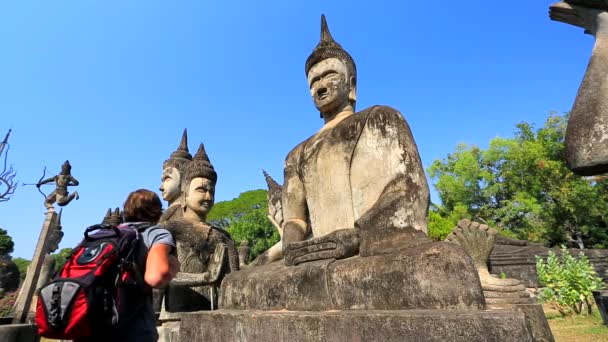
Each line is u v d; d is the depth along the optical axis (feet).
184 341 13.61
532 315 15.62
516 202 90.84
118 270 7.32
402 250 9.57
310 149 13.50
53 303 6.75
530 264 52.60
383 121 11.76
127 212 9.27
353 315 8.76
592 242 92.43
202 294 18.44
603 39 8.52
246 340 10.98
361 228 10.57
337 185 12.40
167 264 7.74
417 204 10.59
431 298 8.52
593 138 7.79
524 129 100.37
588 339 22.89
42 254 25.94
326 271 10.39
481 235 20.03
